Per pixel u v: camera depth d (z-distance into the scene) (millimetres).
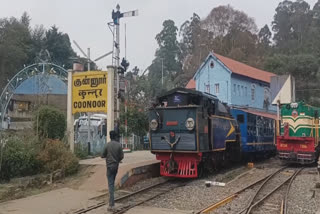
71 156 13375
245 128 20219
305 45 65062
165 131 13625
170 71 71812
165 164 13906
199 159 13367
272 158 26609
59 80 23875
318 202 9852
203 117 13609
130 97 28766
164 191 11508
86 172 13156
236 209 9055
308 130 19312
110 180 8930
